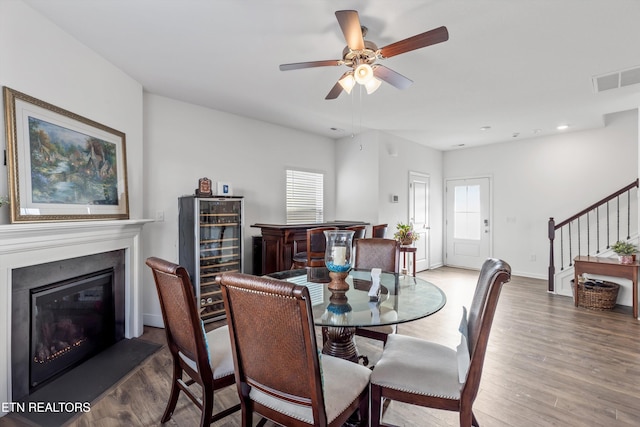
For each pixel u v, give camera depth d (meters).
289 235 3.85
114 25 2.21
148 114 3.46
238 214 3.76
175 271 1.43
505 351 2.73
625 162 4.69
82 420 1.82
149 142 3.46
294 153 5.07
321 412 1.15
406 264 5.63
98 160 2.59
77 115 2.37
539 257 5.52
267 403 1.31
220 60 2.73
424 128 4.98
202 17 2.11
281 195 4.87
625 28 2.21
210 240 3.50
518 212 5.75
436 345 1.75
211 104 3.86
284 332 1.14
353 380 1.43
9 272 1.84
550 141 5.38
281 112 4.17
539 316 3.62
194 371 1.60
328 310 1.75
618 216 4.48
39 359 2.11
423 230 6.23
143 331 3.20
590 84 3.21
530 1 1.93
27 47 1.99
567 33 2.28
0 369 1.80
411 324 3.38
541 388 2.17
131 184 3.06
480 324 1.30
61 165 2.21
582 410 1.92
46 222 2.08
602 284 3.95
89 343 2.56
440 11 2.03
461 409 1.33
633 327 3.26
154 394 2.10
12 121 1.86
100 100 2.65
